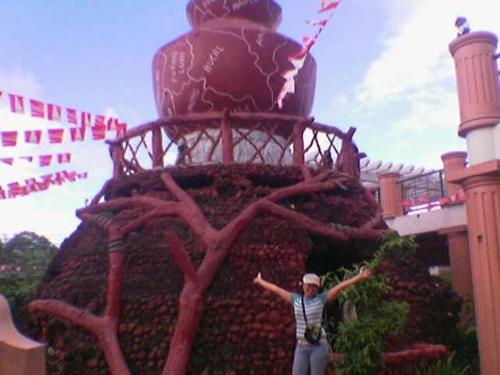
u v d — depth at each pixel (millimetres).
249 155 11062
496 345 8742
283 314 7922
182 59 11609
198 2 12680
